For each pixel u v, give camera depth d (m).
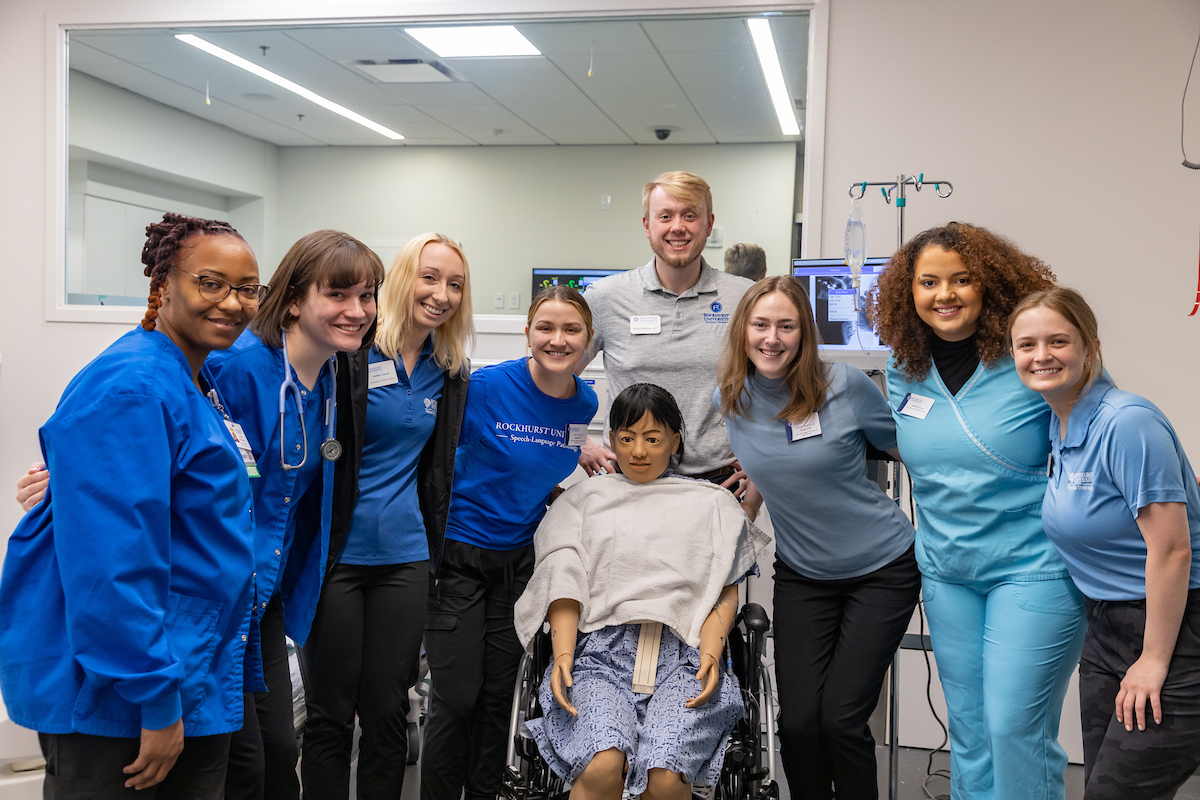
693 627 1.94
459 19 3.52
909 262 1.84
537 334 2.03
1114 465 1.54
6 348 3.70
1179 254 2.95
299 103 6.27
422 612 1.96
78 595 1.16
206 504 1.32
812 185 3.17
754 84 4.55
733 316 1.97
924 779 2.71
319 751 1.90
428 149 7.35
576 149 6.98
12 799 2.02
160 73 5.40
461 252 2.01
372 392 1.90
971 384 1.79
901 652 2.99
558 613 1.99
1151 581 1.51
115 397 1.21
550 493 2.24
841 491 1.96
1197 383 2.95
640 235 6.95
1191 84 2.91
